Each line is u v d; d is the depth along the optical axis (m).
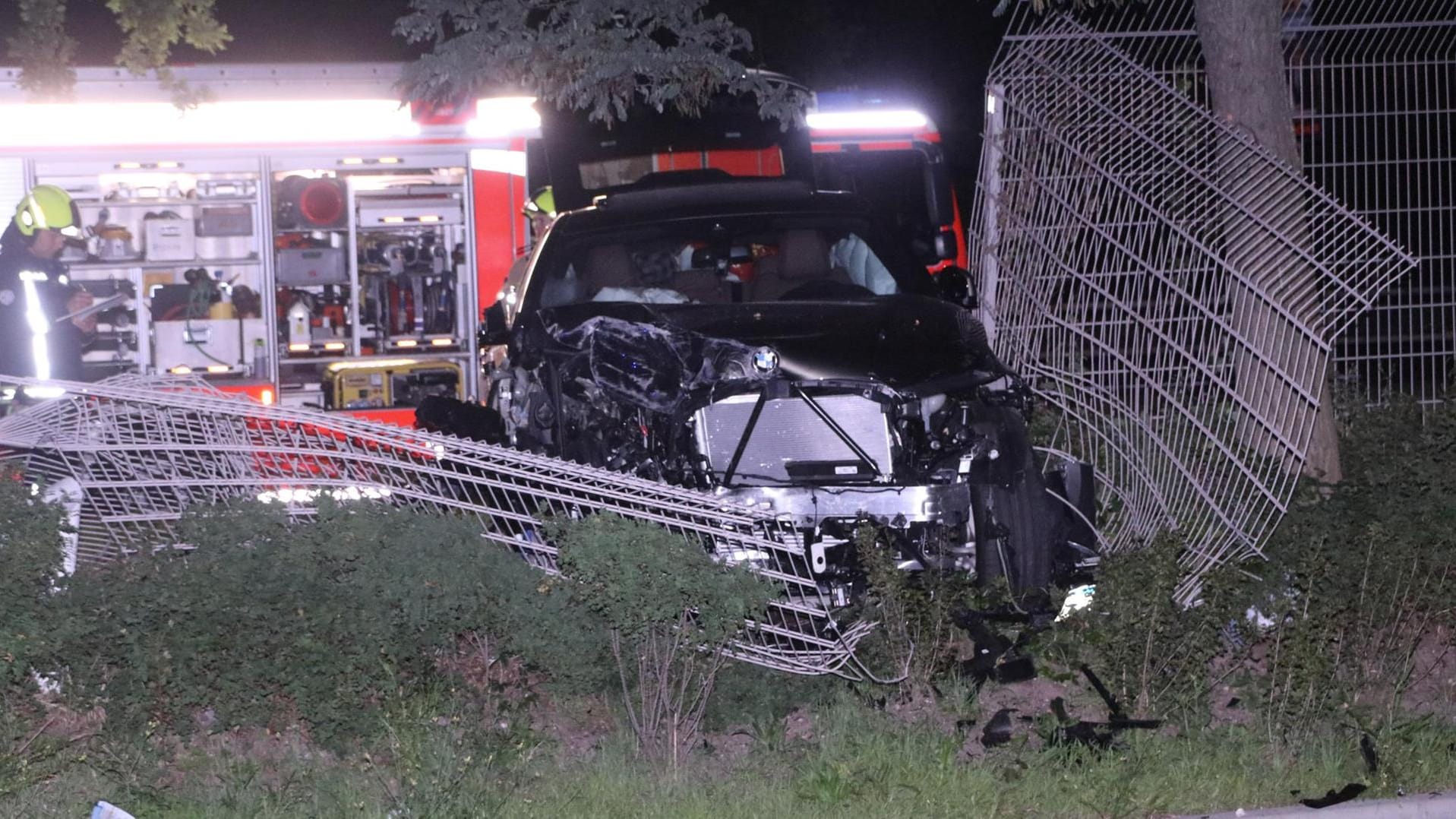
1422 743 5.44
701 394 6.52
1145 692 5.75
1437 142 8.95
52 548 5.21
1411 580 6.06
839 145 12.61
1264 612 5.97
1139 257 6.99
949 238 12.29
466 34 8.99
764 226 8.25
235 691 5.18
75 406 5.75
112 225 10.66
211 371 10.84
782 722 5.62
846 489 6.40
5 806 4.78
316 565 5.33
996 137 7.46
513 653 5.57
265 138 10.70
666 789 5.08
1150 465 6.97
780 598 5.75
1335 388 8.55
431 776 4.88
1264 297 6.53
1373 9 8.91
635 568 5.22
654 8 8.90
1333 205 6.70
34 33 10.20
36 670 5.13
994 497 6.49
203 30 9.46
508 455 5.81
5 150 10.30
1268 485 6.73
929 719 5.64
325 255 10.98
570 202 10.91
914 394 6.47
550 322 7.35
